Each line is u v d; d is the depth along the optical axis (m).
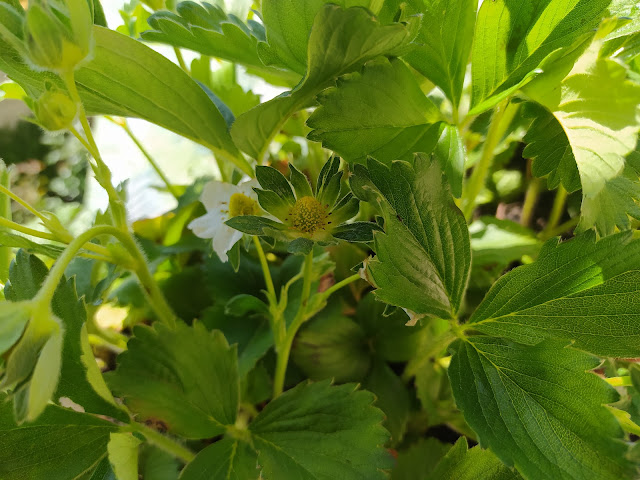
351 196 0.09
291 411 0.10
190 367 0.10
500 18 0.09
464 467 0.09
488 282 0.13
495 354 0.09
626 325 0.08
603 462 0.08
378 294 0.09
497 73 0.10
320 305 0.11
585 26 0.09
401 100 0.09
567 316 0.09
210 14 0.11
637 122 0.07
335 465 0.10
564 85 0.08
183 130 0.11
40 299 0.07
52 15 0.07
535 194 0.15
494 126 0.11
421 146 0.09
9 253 0.12
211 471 0.10
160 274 0.15
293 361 0.13
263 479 0.10
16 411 0.06
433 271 0.09
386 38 0.08
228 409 0.10
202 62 0.15
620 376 0.11
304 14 0.09
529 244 0.13
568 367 0.08
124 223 0.10
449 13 0.09
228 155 0.11
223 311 0.14
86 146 0.09
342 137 0.09
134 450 0.10
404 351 0.13
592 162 0.08
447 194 0.09
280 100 0.09
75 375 0.09
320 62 0.08
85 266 0.13
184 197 0.16
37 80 0.09
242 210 0.11
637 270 0.08
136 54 0.09
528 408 0.08
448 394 0.14
